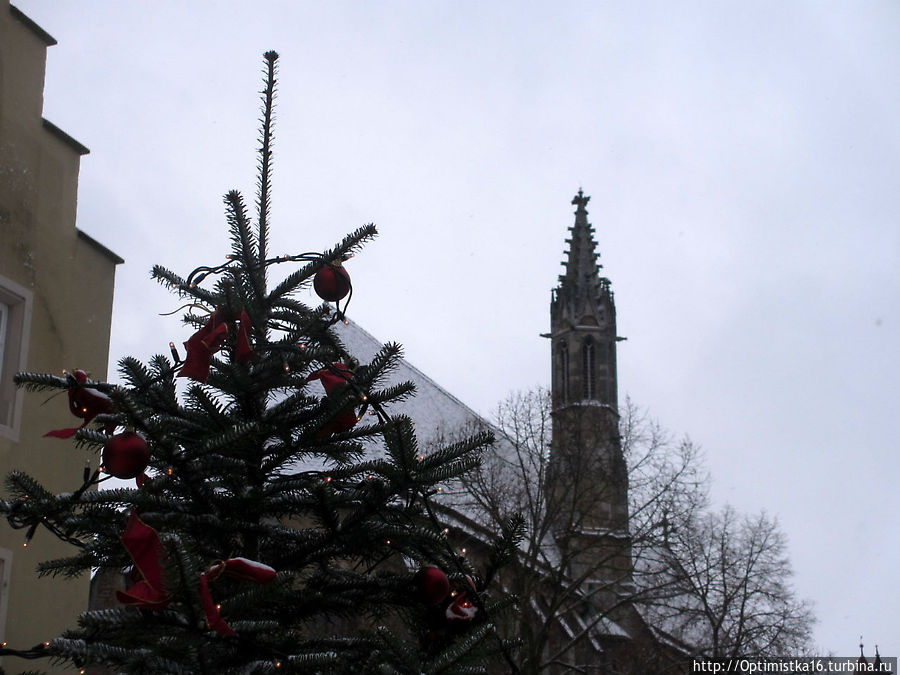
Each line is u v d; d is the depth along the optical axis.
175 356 8.49
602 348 70.50
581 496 39.91
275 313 9.41
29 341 13.34
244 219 9.16
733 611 39.09
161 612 7.39
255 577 7.48
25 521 7.77
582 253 72.94
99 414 8.40
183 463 7.85
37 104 14.26
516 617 30.75
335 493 8.38
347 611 8.79
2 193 13.39
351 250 9.30
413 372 53.28
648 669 39.91
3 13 13.97
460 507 37.34
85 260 14.58
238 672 7.36
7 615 12.02
